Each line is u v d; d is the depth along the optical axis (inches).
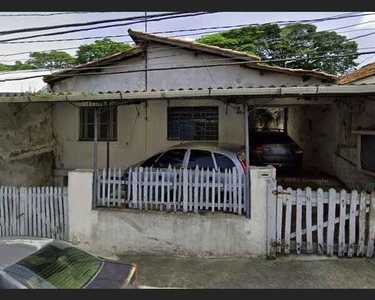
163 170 243.4
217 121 378.9
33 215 261.1
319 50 852.6
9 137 328.8
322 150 447.8
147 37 391.9
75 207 250.7
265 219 224.2
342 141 374.9
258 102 290.7
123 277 132.2
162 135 387.2
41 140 378.3
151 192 245.0
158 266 219.6
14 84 438.3
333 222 215.3
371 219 212.7
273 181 222.5
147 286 191.8
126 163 395.2
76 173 250.5
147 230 239.8
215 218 229.6
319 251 219.5
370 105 300.0
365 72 372.2
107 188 251.8
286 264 211.6
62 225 256.2
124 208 247.9
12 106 332.2
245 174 231.6
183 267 217.0
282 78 382.0
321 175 413.7
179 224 234.8
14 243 146.6
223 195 235.5
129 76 409.7
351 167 348.5
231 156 257.0
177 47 395.9
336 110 393.1
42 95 261.3
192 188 239.0
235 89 224.5
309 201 217.3
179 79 399.2
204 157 265.3
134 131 393.4
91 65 410.0
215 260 225.9
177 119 386.6
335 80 374.6
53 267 130.5
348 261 211.6
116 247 244.7
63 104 405.4
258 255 225.3
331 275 196.4
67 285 122.0
